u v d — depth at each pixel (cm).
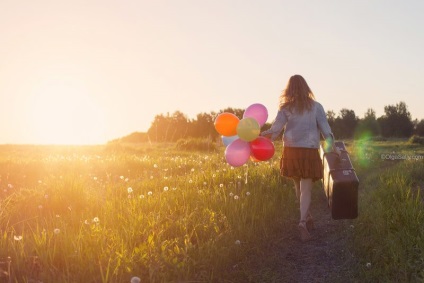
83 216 609
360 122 7031
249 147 651
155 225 537
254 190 754
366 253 504
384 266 463
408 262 452
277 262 505
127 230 511
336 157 620
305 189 599
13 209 669
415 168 934
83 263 427
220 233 529
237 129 635
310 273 478
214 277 445
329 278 462
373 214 601
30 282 395
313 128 596
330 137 597
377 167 1370
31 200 703
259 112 687
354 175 591
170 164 1352
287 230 623
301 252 541
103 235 489
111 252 448
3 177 1066
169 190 763
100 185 934
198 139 2517
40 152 2488
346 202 585
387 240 503
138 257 446
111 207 636
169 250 461
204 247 484
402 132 7219
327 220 683
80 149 2728
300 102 596
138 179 1070
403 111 7338
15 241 479
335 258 517
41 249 447
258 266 490
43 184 869
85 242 464
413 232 512
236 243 504
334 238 585
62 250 447
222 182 865
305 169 586
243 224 578
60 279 397
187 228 546
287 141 601
